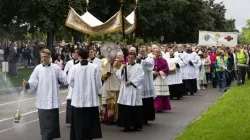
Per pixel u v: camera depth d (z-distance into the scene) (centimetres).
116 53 1184
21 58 3116
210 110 1398
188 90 1962
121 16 1291
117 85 1184
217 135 973
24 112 1381
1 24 3170
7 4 2878
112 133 1064
